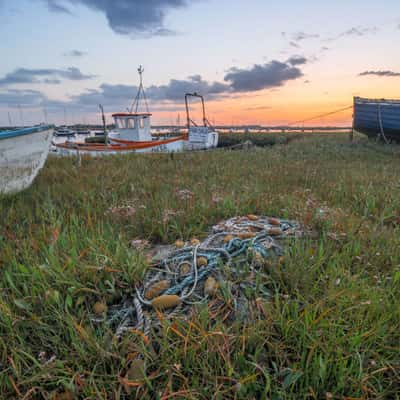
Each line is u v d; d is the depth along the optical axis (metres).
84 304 1.51
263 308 1.35
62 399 1.00
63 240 1.93
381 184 4.21
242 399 1.00
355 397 1.01
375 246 2.07
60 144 10.71
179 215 2.67
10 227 2.41
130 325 1.38
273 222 2.54
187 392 1.00
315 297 1.48
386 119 11.52
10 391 1.06
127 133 14.59
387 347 1.17
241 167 5.73
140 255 1.81
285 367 1.13
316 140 13.12
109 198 3.41
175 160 6.97
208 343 1.17
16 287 1.55
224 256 1.90
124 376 1.11
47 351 1.23
